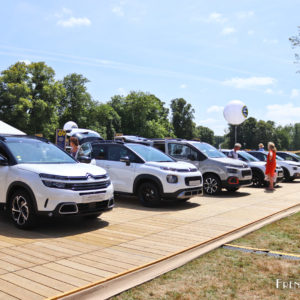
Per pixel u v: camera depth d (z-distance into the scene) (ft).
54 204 18.66
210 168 37.55
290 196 36.81
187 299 11.12
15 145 22.03
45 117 170.19
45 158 22.18
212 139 412.77
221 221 23.20
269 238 19.21
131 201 31.86
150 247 16.81
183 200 31.91
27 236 18.44
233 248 17.28
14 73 161.89
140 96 257.75
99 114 225.56
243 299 11.21
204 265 14.55
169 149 40.06
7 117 157.79
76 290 11.23
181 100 331.98
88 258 14.93
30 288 11.50
